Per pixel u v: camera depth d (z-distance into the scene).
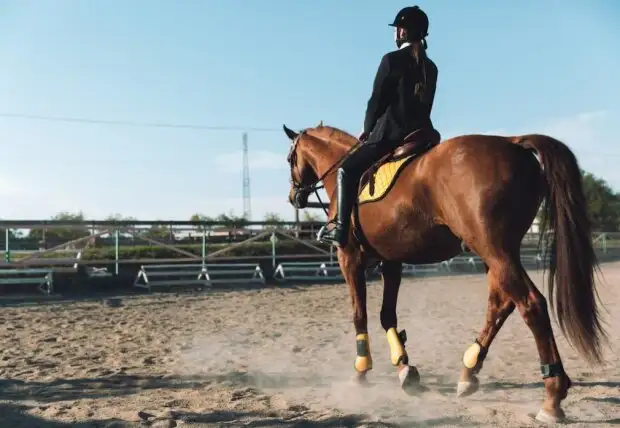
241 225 19.03
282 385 5.94
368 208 5.17
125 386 5.93
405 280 19.23
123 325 10.32
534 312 4.20
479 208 4.30
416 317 11.14
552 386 4.33
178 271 17.30
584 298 4.21
